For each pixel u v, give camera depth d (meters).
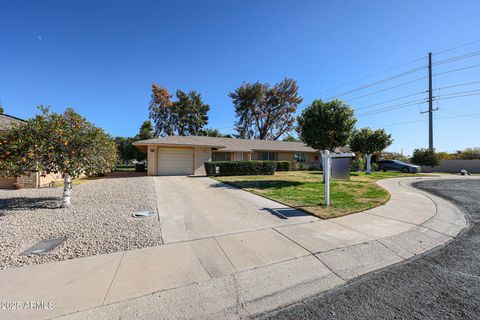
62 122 5.56
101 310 2.05
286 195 7.79
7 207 6.01
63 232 4.06
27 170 5.09
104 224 4.55
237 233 4.15
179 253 3.30
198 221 4.86
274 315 2.09
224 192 8.57
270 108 35.25
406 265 3.11
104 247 3.47
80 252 3.29
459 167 22.75
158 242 3.70
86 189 9.29
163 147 16.23
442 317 2.04
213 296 2.32
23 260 3.00
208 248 3.48
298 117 11.16
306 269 2.92
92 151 6.01
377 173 18.25
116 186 10.23
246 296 2.35
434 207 6.42
